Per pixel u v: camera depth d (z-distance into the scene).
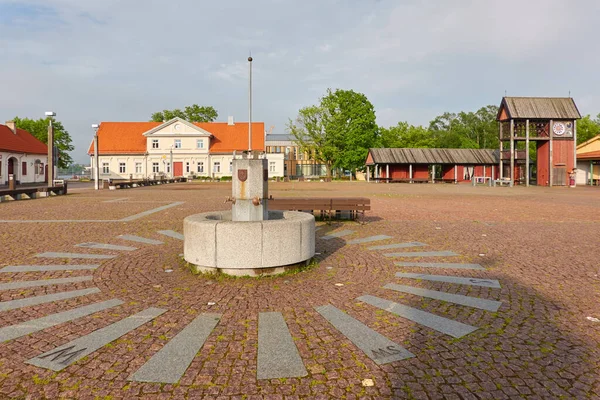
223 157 64.44
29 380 3.27
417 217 14.23
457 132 96.81
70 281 6.05
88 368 3.46
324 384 3.23
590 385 3.21
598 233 10.62
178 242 9.20
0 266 6.92
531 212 16.03
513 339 4.07
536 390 3.14
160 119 81.00
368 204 12.18
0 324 4.39
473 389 3.15
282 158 68.31
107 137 65.38
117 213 14.86
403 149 57.22
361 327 4.37
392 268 6.92
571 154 42.47
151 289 5.69
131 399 3.01
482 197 25.47
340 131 58.94
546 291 5.64
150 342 3.98
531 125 43.28
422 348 3.87
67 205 18.20
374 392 3.11
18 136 52.69
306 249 6.71
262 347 3.89
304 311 4.86
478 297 5.38
